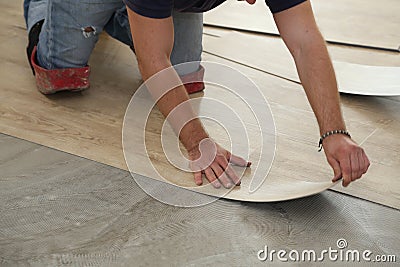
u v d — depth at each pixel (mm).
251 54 2703
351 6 3361
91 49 2352
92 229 1673
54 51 2297
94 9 2223
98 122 2189
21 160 1965
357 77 2492
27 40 2848
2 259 1566
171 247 1606
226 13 3172
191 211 1740
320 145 1908
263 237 1643
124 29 2432
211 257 1570
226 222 1698
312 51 1710
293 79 2492
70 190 1827
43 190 1827
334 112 1681
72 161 1960
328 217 1714
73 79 2340
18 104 2305
